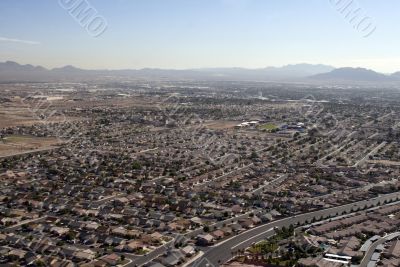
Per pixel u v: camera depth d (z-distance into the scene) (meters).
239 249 173.62
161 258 163.00
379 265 158.12
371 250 172.12
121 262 161.12
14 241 175.88
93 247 175.62
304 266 156.50
